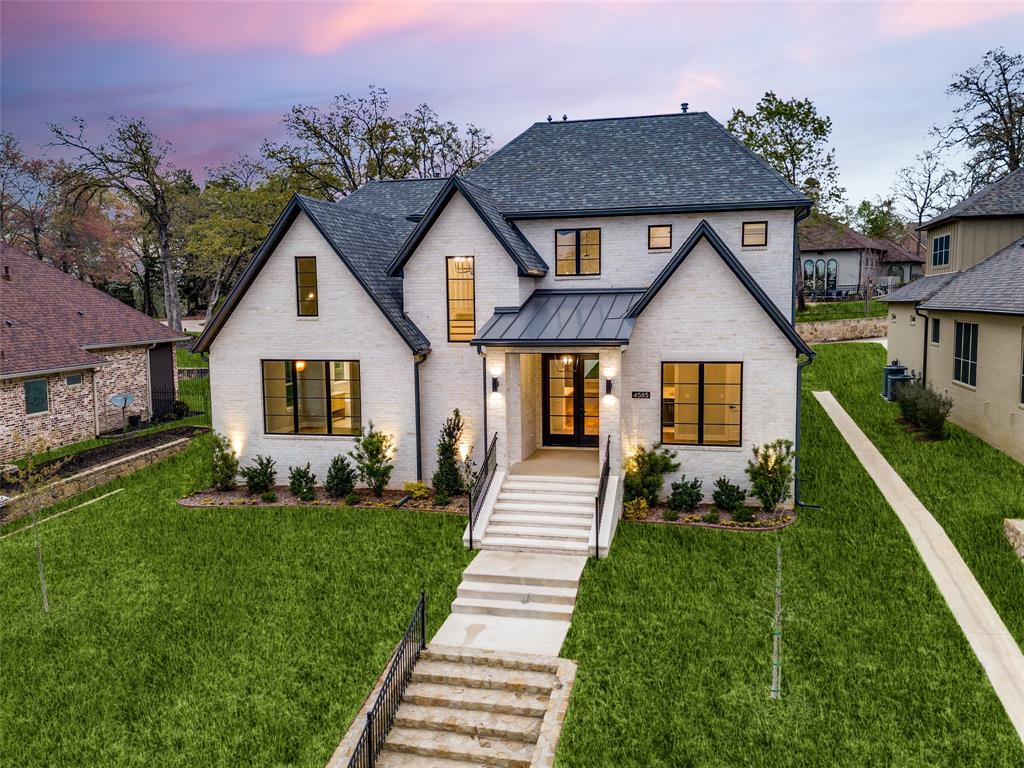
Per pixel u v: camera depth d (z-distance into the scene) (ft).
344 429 66.49
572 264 67.31
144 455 76.74
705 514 56.65
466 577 47.37
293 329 65.62
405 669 36.63
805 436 75.66
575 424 68.23
